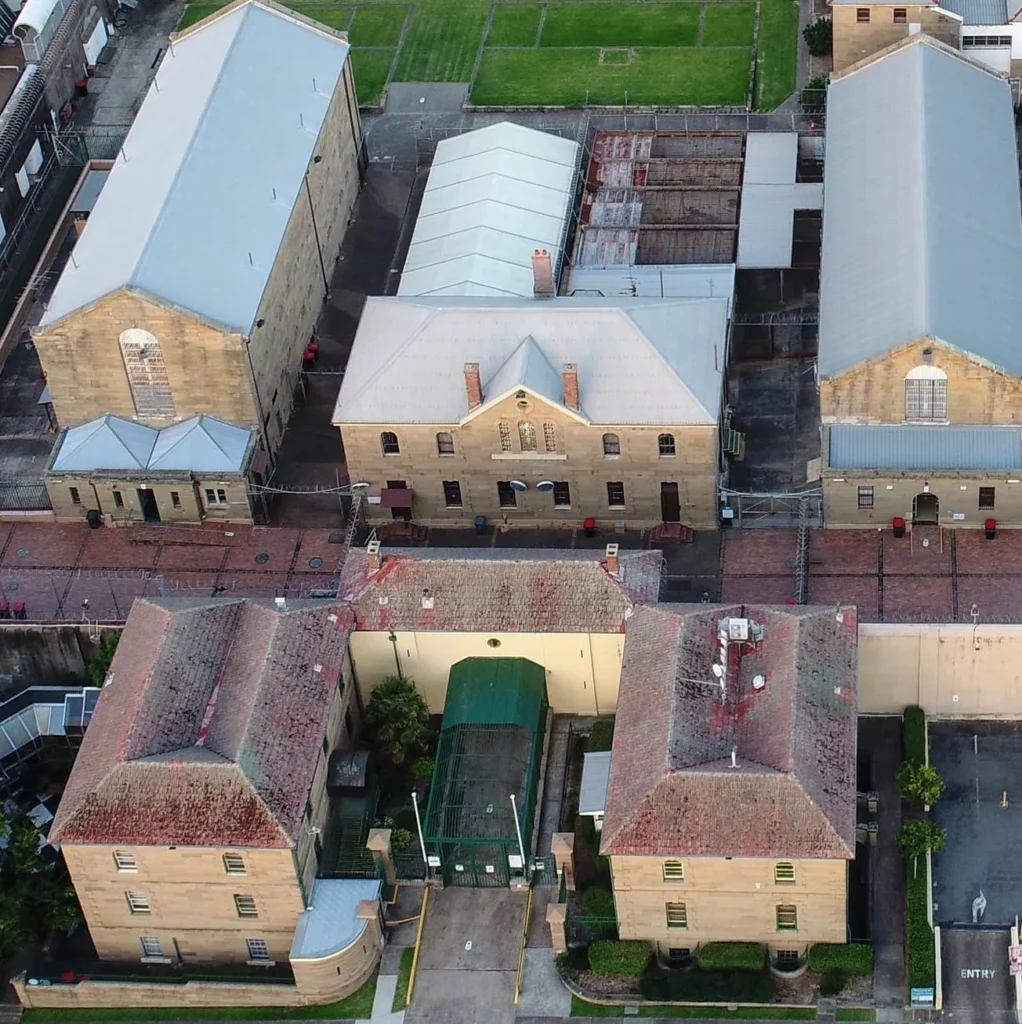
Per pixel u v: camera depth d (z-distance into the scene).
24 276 178.62
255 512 149.50
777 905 116.94
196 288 148.12
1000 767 130.12
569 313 144.00
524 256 162.50
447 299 151.50
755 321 160.75
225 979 122.69
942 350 136.12
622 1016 118.69
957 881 123.38
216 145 161.62
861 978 118.62
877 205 154.25
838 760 117.56
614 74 196.62
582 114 191.75
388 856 124.00
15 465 157.88
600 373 141.88
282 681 125.00
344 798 127.62
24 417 162.88
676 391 140.50
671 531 144.38
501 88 196.50
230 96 166.75
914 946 117.75
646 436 140.75
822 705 120.19
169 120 167.25
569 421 140.88
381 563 133.00
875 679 132.62
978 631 128.88
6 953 123.25
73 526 150.12
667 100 192.12
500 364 143.25
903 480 138.38
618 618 128.88
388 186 183.50
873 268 148.00
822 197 166.88
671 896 117.31
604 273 161.50
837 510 141.38
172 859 118.69
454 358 144.12
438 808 125.06
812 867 113.94
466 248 162.75
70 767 137.50
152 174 160.25
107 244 154.50
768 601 136.88
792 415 154.88
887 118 163.12
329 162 171.75
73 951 126.44
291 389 159.25
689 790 115.25
